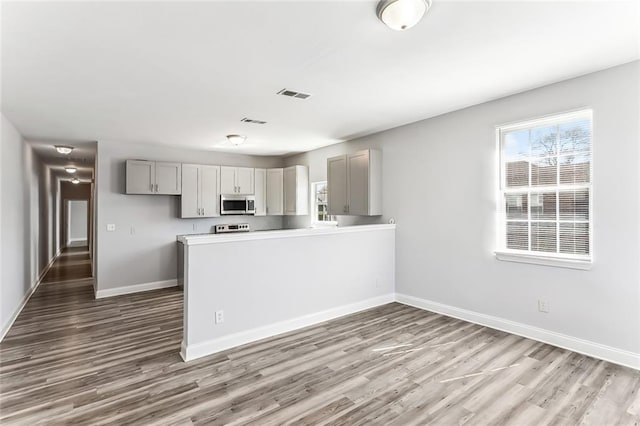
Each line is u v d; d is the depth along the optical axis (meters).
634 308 2.68
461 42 2.28
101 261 5.20
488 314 3.66
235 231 6.50
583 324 2.96
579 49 2.41
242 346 3.23
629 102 2.67
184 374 2.69
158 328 3.77
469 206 3.80
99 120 4.06
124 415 2.15
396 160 4.63
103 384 2.54
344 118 4.14
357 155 4.86
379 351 3.08
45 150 5.95
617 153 2.74
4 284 3.69
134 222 5.52
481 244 3.70
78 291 5.56
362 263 4.33
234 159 6.68
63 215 11.93
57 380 2.60
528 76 2.91
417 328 3.64
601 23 2.06
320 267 3.91
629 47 2.39
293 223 6.97
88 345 3.29
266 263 3.47
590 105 2.86
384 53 2.41
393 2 1.75
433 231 4.19
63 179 10.93
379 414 2.15
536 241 3.31
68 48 2.25
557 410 2.17
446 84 3.05
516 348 3.09
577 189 3.02
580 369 2.68
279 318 3.56
